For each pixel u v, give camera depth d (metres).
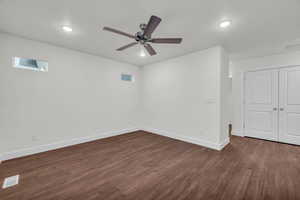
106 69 3.99
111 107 4.14
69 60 3.26
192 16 1.95
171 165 2.32
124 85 4.48
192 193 1.64
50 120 2.99
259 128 3.78
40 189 1.68
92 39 2.75
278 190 1.68
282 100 3.43
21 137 2.64
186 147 3.16
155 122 4.47
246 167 2.24
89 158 2.58
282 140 3.43
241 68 4.05
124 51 3.43
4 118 2.46
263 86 3.71
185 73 3.60
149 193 1.64
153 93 4.52
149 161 2.47
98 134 3.83
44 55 2.89
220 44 2.92
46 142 2.94
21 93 2.63
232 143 3.42
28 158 2.55
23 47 2.64
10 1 1.65
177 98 3.80
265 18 1.96
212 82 3.05
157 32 2.42
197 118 3.34
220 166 2.28
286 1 1.61
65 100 3.20
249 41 2.75
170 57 3.86
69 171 2.11
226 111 3.35
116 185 1.78
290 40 2.69
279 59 3.46
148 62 4.43
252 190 1.68
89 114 3.64
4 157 2.44
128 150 2.99
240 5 1.70
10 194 1.58
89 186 1.75
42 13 1.91
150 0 1.64
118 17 2.00
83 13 1.91
